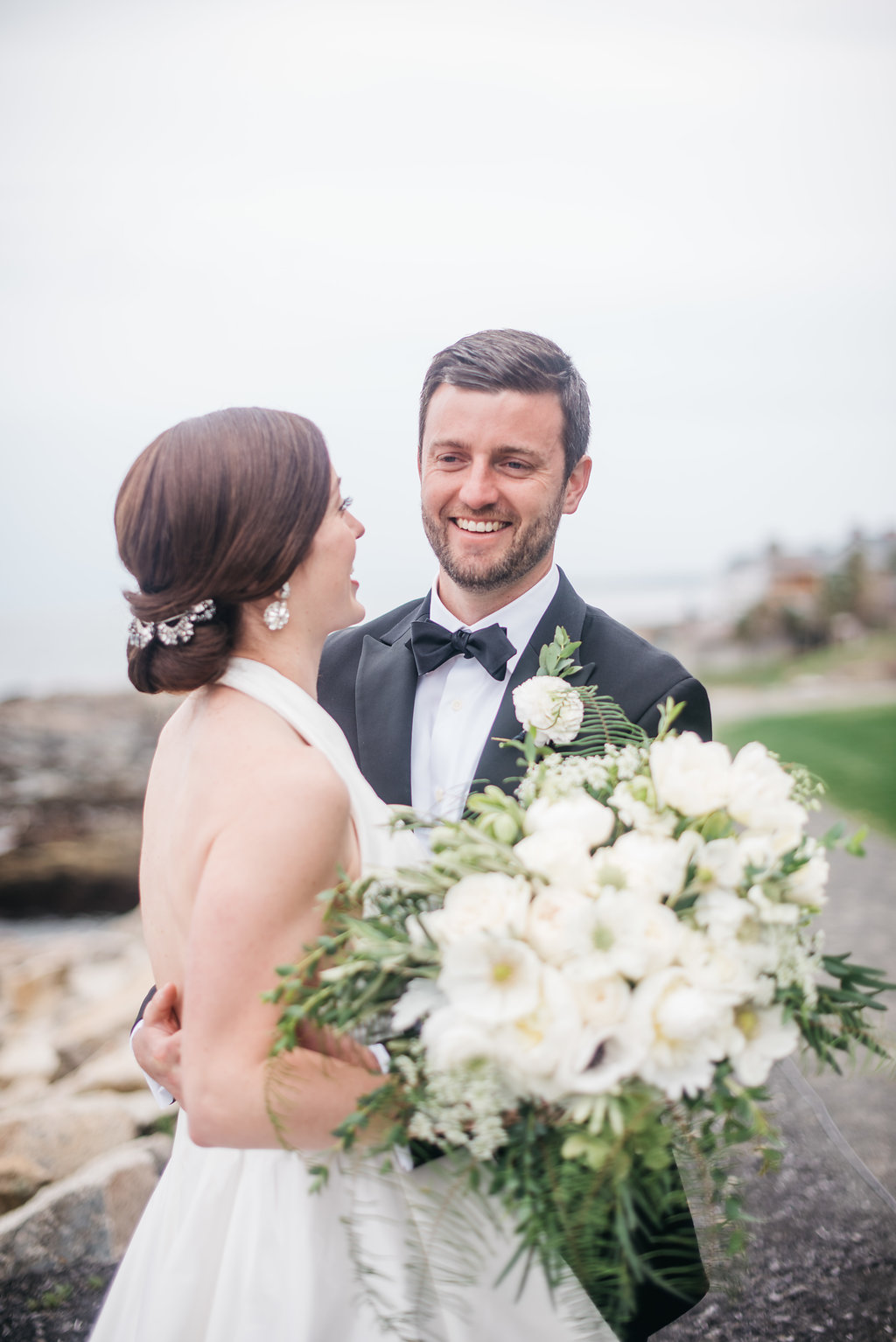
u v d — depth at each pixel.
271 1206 1.37
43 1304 2.54
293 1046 1.18
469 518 2.05
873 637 21.22
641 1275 1.14
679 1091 1.06
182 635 1.44
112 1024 4.13
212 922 1.22
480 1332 1.32
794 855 1.21
